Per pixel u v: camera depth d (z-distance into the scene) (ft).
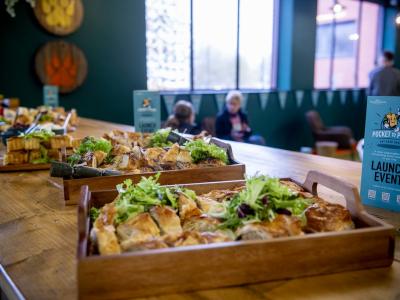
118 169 4.67
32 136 5.83
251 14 21.61
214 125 17.80
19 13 14.88
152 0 18.10
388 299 2.31
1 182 5.18
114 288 2.22
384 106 3.64
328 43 25.62
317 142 21.84
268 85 23.22
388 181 3.69
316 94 24.50
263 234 2.52
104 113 17.31
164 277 2.27
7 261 2.88
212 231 2.65
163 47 18.78
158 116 7.48
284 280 2.47
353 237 2.56
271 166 5.69
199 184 3.58
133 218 2.63
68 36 15.96
